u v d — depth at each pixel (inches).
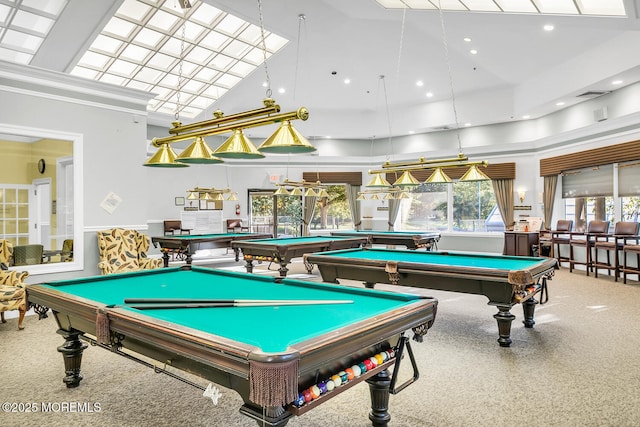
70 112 223.1
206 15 257.1
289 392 53.8
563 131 352.5
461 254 196.2
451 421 92.7
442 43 296.2
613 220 307.1
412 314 81.9
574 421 92.4
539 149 387.5
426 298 92.5
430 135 452.1
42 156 239.1
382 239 326.6
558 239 329.4
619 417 94.1
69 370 114.0
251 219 490.9
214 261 395.2
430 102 423.5
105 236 229.3
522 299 139.5
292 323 75.6
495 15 221.1
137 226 253.1
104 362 133.1
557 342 150.0
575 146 340.8
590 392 107.6
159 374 123.0
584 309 200.8
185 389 112.3
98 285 118.6
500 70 334.0
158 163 141.5
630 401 102.3
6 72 198.2
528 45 282.7
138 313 80.3
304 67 340.5
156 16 250.2
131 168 250.2
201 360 63.5
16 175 241.8
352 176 492.1
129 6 237.9
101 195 236.1
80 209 226.5
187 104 377.1
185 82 336.8
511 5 211.6
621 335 158.1
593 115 316.2
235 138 116.3
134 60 294.0
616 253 275.4
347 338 64.7
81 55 255.8
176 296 102.3
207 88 351.9
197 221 456.8
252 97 396.5
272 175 485.4
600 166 315.3
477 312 198.5
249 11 240.5
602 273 315.6
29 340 158.9
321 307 89.1
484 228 428.5
